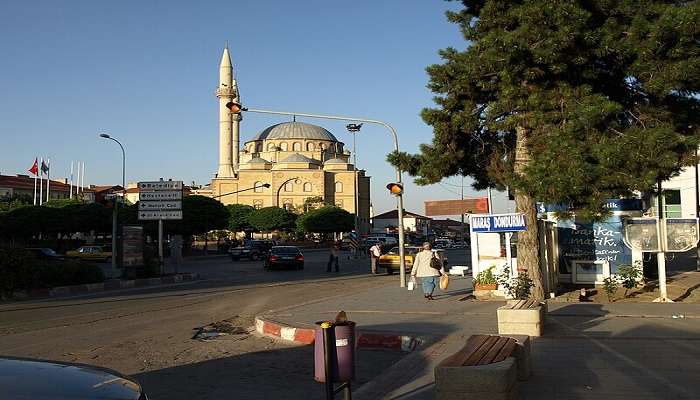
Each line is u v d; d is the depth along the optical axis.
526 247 15.57
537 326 9.59
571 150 12.61
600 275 18.83
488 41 13.64
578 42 13.52
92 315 14.77
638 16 13.52
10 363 4.17
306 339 10.96
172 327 12.80
